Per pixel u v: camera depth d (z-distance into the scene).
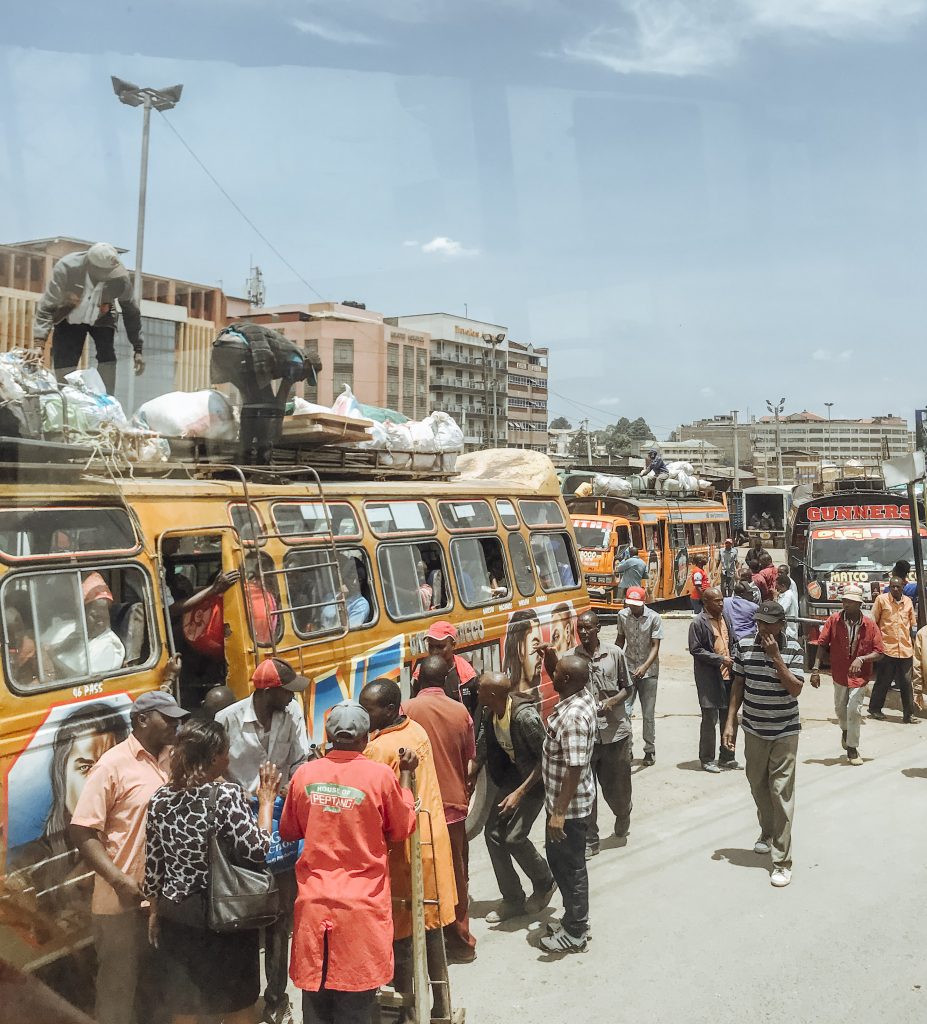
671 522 23.34
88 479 4.39
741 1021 4.32
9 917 3.69
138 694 4.41
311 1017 3.76
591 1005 4.50
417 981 4.06
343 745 3.87
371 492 6.51
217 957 3.73
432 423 7.16
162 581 4.72
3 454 3.97
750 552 13.46
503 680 5.55
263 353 5.19
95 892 3.85
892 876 6.05
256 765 4.64
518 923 5.52
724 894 5.82
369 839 3.77
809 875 6.09
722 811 7.48
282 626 5.41
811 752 9.33
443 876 4.44
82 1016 3.75
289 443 6.11
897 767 8.70
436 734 5.04
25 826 3.83
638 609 8.93
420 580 6.81
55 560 4.14
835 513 16.05
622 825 6.82
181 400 5.05
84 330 4.31
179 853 3.67
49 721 3.98
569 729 5.02
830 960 4.90
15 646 3.91
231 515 5.21
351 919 3.67
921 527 15.63
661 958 4.97
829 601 14.47
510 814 5.52
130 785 3.91
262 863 3.75
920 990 4.57
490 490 7.93
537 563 8.40
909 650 10.62
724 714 8.73
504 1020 4.38
